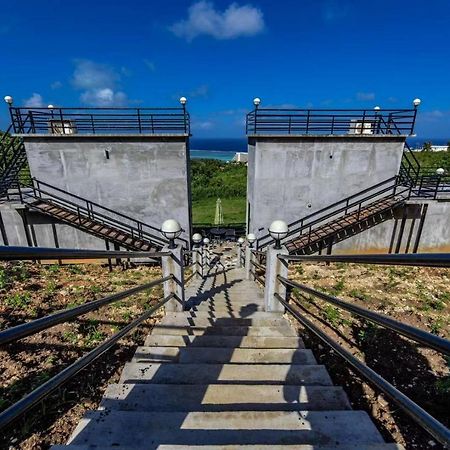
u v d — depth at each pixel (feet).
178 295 12.89
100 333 11.03
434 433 3.00
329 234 33.22
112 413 6.04
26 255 3.42
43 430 6.61
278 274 12.57
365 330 12.50
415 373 10.14
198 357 9.04
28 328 3.35
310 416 5.97
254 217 36.70
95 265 33.45
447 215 35.65
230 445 5.01
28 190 39.42
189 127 33.99
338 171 35.81
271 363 8.96
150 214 35.78
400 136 34.91
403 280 23.34
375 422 7.37
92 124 33.45
